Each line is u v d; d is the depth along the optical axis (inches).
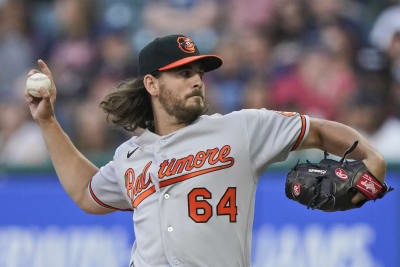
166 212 452.4
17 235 885.2
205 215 446.0
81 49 1229.1
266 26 1192.2
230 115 468.4
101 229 864.3
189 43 476.1
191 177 453.1
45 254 877.2
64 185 534.3
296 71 1114.7
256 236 832.9
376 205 820.0
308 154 847.1
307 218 826.2
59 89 1184.2
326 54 1127.0
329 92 1094.4
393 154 1036.5
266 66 1138.7
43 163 893.8
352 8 1204.5
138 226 471.5
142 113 516.7
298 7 1190.3
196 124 468.8
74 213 874.1
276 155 458.9
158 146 474.9
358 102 1081.4
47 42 1273.4
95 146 1087.0
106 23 1262.3
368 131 1065.5
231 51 1155.9
